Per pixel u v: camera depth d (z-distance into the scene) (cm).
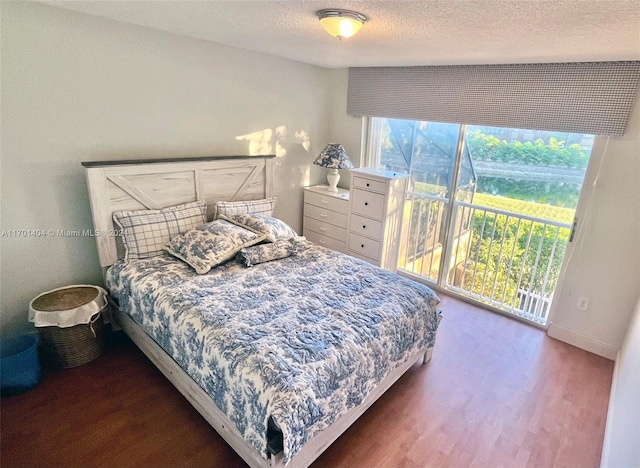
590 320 274
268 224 289
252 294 215
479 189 333
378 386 200
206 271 239
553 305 293
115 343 261
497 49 221
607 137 247
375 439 192
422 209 378
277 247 273
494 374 247
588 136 269
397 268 395
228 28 223
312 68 376
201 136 303
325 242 402
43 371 229
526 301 329
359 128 390
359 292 224
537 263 316
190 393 194
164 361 213
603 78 238
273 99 349
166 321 200
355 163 403
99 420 196
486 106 292
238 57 310
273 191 361
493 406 219
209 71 294
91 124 241
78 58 227
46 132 224
